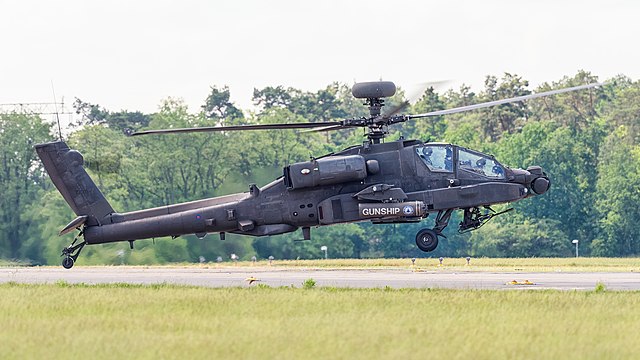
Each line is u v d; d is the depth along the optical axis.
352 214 101.12
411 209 99.62
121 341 60.56
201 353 56.91
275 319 69.38
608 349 58.00
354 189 101.75
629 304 76.81
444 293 84.25
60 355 56.84
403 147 101.62
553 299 79.25
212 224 104.88
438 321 67.94
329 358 55.62
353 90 99.19
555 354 56.56
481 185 100.81
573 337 61.75
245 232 104.81
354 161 100.69
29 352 57.75
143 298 82.31
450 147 101.94
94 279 110.94
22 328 66.19
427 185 101.06
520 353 56.56
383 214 100.25
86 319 70.19
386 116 98.81
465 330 63.94
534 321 68.19
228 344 59.25
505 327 65.31
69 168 108.25
